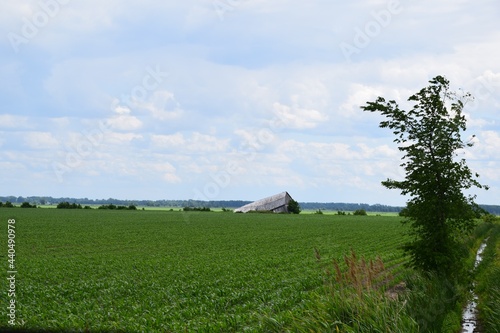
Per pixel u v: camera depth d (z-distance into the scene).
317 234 61.25
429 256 20.98
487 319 15.90
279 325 14.12
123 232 62.66
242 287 23.34
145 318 17.02
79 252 41.06
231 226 76.81
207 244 48.28
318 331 12.36
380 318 12.62
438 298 16.75
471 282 22.22
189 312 17.89
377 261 14.37
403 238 54.19
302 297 20.12
